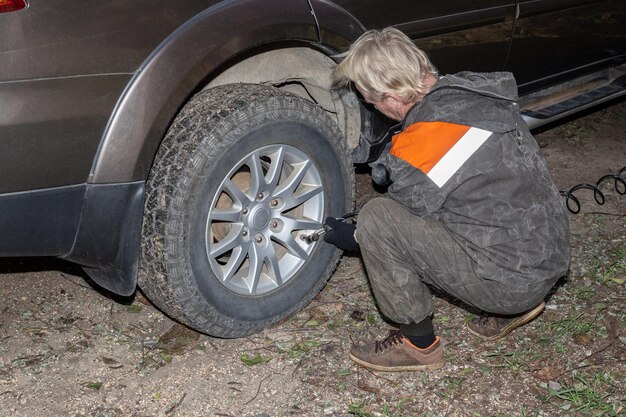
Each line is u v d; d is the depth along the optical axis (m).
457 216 2.65
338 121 3.62
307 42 3.25
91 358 3.24
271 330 3.42
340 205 3.45
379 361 3.12
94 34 2.65
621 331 3.39
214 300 3.12
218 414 2.92
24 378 3.11
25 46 2.53
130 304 3.61
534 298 2.76
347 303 3.63
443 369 3.16
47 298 3.64
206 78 3.21
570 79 4.79
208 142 2.94
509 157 2.57
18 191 2.65
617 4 4.76
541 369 3.14
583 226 4.31
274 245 3.46
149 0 2.75
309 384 3.08
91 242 2.88
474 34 3.92
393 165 2.62
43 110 2.60
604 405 2.91
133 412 2.93
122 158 2.79
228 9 2.95
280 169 3.20
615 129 5.70
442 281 2.81
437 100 2.59
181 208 2.93
